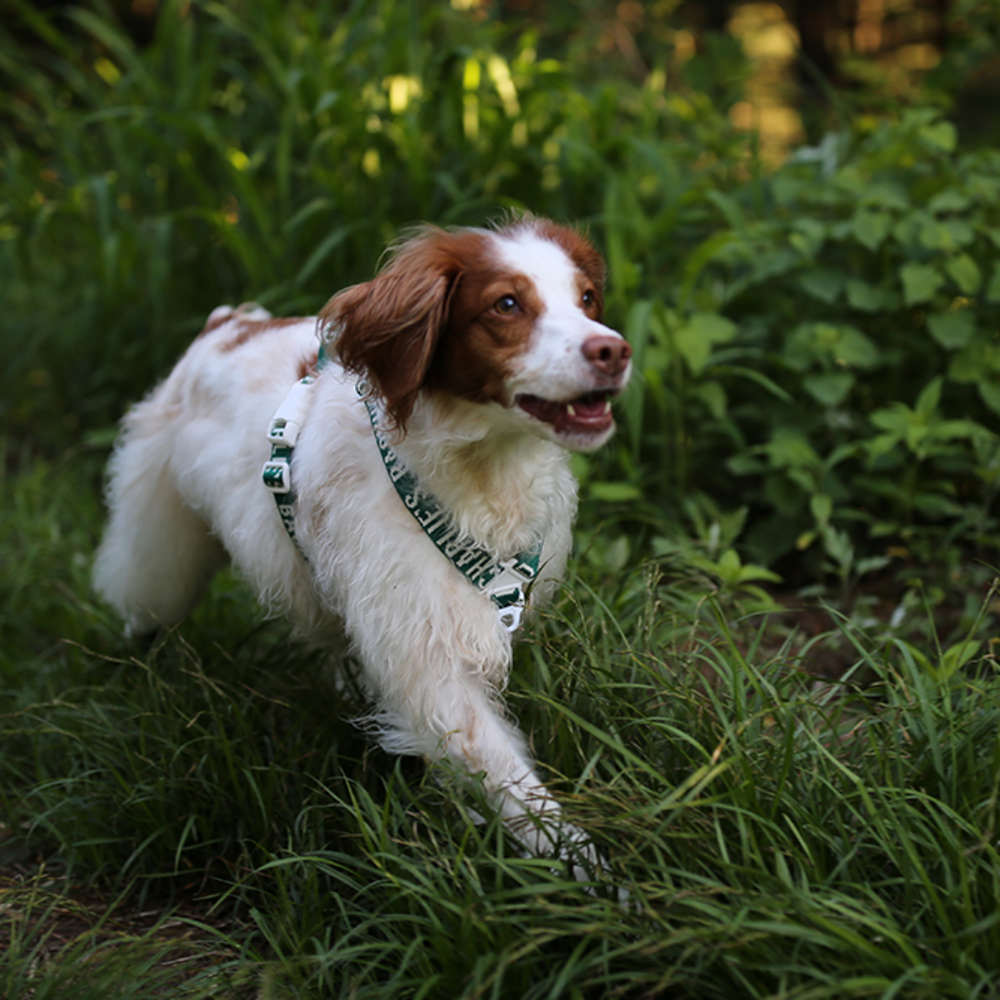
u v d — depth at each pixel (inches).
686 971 45.4
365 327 51.8
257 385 59.6
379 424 53.0
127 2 157.5
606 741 50.1
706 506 77.3
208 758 58.0
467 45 104.7
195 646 67.8
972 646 56.6
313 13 112.0
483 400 51.2
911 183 85.6
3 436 106.3
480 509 52.6
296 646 64.6
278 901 52.8
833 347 80.3
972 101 129.9
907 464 81.3
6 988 48.5
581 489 80.5
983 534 76.1
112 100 108.2
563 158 93.3
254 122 105.3
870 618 71.0
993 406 78.4
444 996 46.9
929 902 45.8
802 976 44.6
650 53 136.2
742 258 85.0
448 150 95.1
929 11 143.2
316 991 49.3
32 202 106.7
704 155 101.3
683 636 61.3
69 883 57.5
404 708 53.5
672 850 49.2
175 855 57.6
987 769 49.7
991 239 82.2
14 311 113.2
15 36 149.3
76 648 69.7
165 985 51.4
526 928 47.8
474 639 53.2
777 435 80.6
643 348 74.3
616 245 81.2
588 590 58.5
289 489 56.1
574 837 50.5
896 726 52.7
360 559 53.2
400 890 49.8
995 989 43.9
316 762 58.1
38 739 62.9
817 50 152.4
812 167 92.4
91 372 105.4
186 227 101.2
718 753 48.5
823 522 75.2
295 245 92.9
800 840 47.3
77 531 85.1
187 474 62.0
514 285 50.4
